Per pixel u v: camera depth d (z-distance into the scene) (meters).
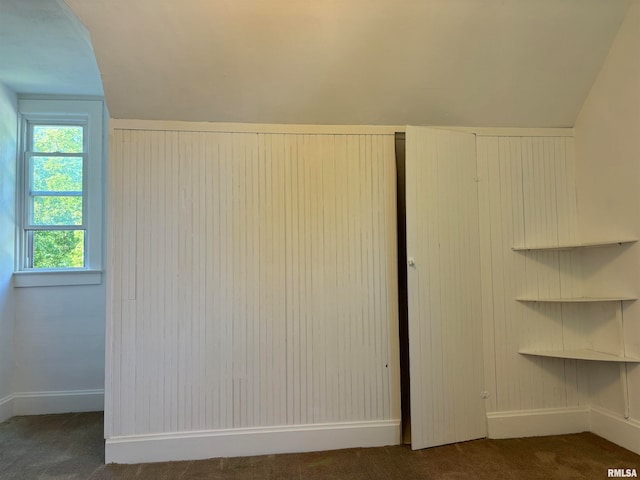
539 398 2.62
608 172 2.48
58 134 3.24
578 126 2.71
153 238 2.34
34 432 2.68
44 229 3.16
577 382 2.66
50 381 3.07
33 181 3.18
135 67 2.15
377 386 2.47
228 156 2.42
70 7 1.90
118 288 2.30
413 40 2.20
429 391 2.42
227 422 2.36
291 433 2.39
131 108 2.31
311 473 2.13
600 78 2.52
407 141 2.45
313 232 2.47
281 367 2.41
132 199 2.33
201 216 2.39
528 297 2.64
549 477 2.07
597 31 2.34
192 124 2.39
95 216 3.17
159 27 2.01
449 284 2.51
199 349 2.35
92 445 2.48
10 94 3.03
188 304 2.36
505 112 2.62
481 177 2.65
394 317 2.51
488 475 2.09
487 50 2.30
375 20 2.10
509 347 2.61
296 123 2.48
